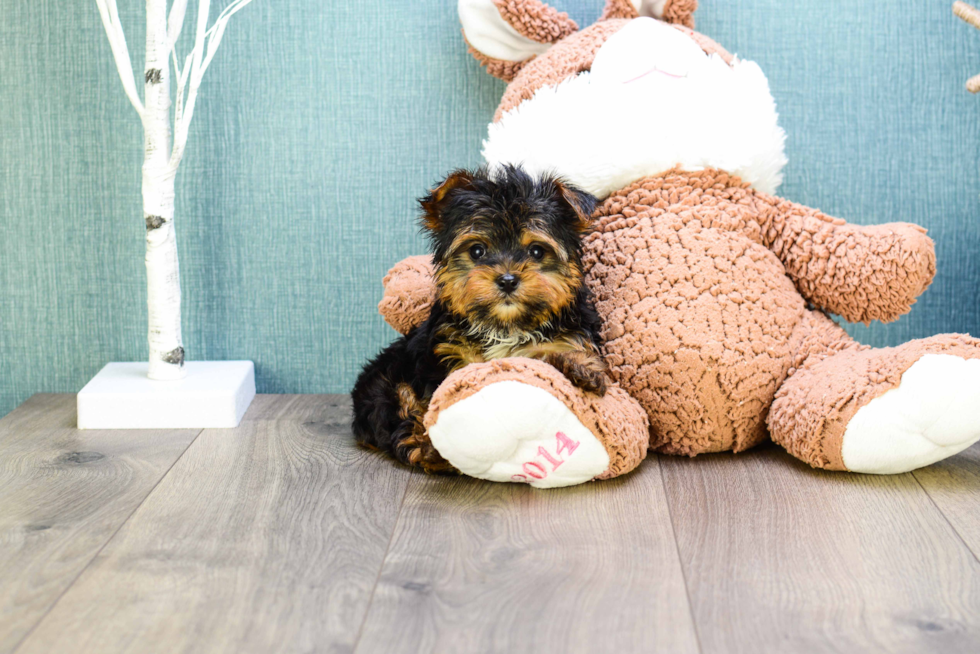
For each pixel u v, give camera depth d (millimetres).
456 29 2154
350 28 2160
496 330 1656
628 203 1839
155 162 1981
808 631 1146
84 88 2180
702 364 1710
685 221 1797
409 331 1941
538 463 1572
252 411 2148
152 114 1946
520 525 1476
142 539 1421
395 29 2160
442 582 1276
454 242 1616
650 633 1143
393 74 2178
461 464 1602
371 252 2244
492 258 1582
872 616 1182
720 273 1757
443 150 2203
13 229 2244
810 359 1770
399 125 2195
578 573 1303
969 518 1486
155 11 1906
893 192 2170
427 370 1715
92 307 2275
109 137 2199
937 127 2139
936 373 1544
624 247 1804
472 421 1520
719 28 2133
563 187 1612
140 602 1221
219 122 2188
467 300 1592
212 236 2236
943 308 2203
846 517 1496
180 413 2012
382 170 2213
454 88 2178
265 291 2264
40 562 1337
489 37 2023
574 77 1853
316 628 1154
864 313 1822
